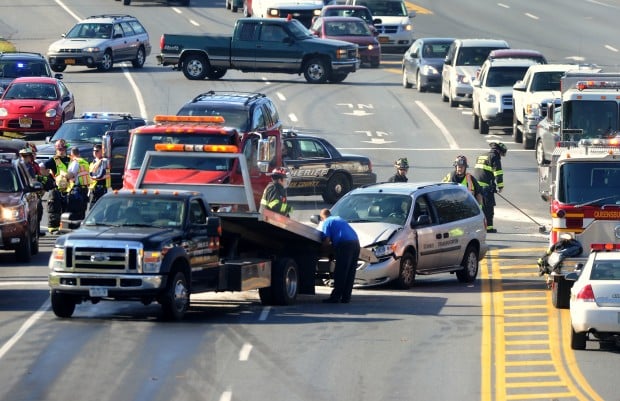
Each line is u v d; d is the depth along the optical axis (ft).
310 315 210.38
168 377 162.20
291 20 543.80
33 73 478.18
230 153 248.11
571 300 183.42
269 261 220.23
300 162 346.54
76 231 199.52
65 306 201.26
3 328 194.08
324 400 151.53
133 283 194.08
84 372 164.76
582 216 219.41
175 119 266.57
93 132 366.22
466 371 169.17
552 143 381.40
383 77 584.40
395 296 234.99
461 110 508.53
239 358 173.99
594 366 173.37
